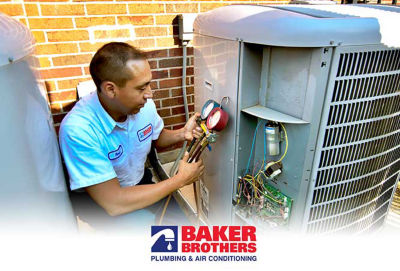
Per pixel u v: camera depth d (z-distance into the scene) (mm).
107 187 970
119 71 827
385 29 773
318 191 948
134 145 1120
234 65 954
